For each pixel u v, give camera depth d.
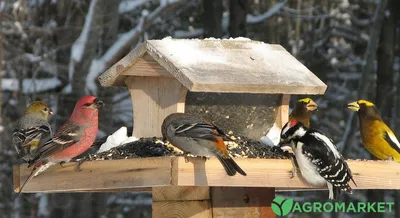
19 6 21.95
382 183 11.31
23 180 11.27
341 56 26.27
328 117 25.94
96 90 20.16
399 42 25.94
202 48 11.42
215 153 9.80
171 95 11.19
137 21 24.47
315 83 11.40
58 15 21.62
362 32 26.39
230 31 23.12
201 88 10.49
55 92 21.25
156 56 11.06
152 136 11.42
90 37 20.28
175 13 24.95
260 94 11.80
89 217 20.77
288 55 12.00
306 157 10.56
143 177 9.84
